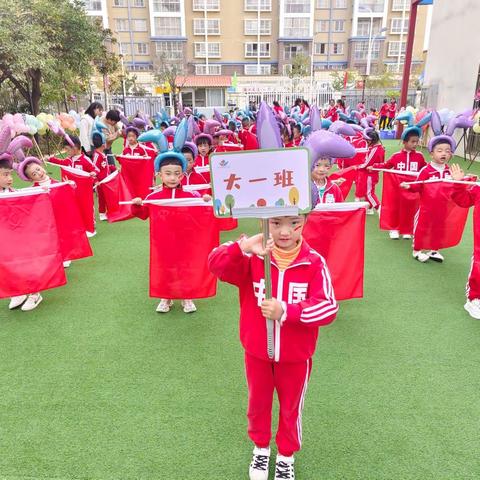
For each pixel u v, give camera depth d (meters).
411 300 4.41
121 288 4.77
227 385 3.10
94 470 2.39
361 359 3.39
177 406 2.89
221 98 43.25
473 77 13.99
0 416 2.82
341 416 2.79
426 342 3.64
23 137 4.20
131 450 2.53
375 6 46.34
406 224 6.03
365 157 7.80
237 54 46.94
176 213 3.75
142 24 45.34
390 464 2.42
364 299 4.43
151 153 8.32
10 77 13.67
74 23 15.39
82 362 3.40
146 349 3.57
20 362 3.41
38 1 13.16
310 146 2.17
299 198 1.82
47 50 12.73
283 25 45.72
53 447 2.56
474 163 12.79
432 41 17.20
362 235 3.69
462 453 2.50
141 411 2.85
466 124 5.00
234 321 4.01
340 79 38.34
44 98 17.50
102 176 7.27
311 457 2.47
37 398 2.98
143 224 7.29
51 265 4.09
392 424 2.72
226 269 2.06
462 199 4.09
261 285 2.06
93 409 2.87
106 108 25.48
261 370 2.17
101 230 6.96
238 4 45.56
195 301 4.42
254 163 1.81
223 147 9.04
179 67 42.53
